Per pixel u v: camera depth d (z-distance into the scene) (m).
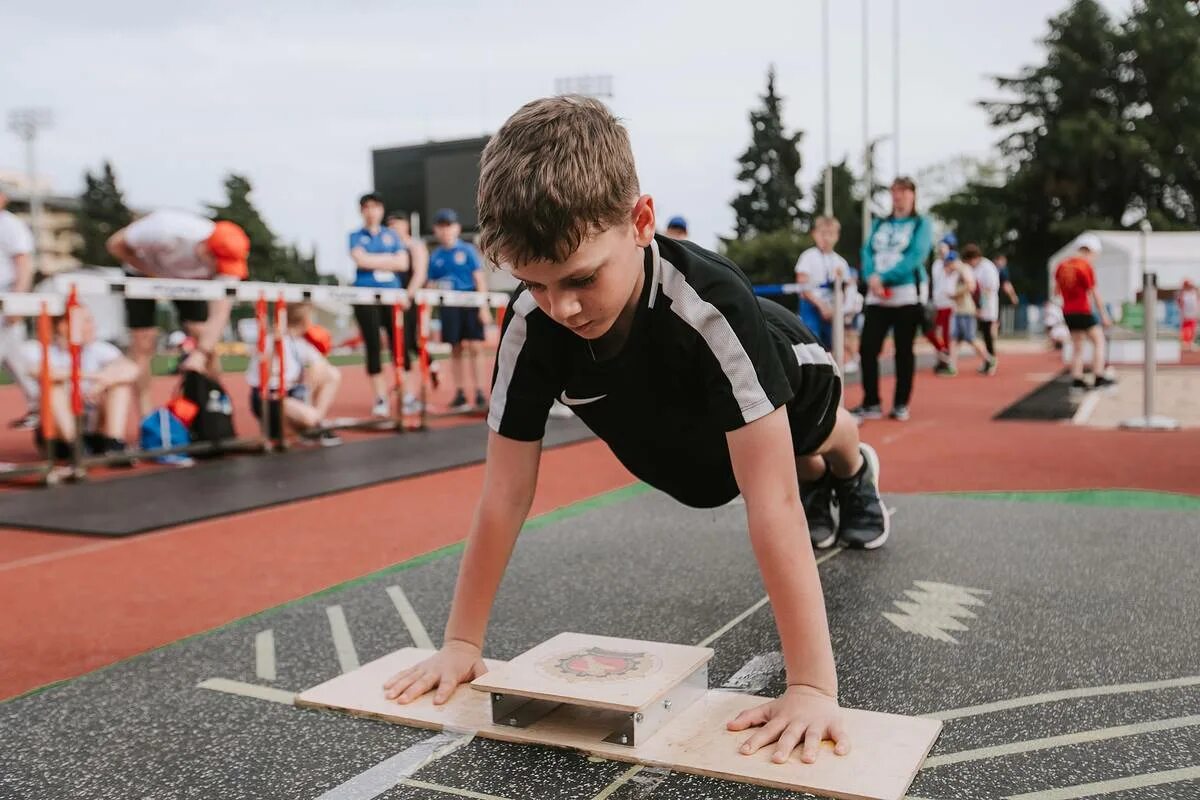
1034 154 44.31
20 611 2.75
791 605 1.64
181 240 5.93
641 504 4.05
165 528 3.87
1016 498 4.11
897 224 7.02
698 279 1.64
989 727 1.69
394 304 7.02
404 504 4.36
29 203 63.69
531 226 1.40
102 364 6.03
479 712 1.79
